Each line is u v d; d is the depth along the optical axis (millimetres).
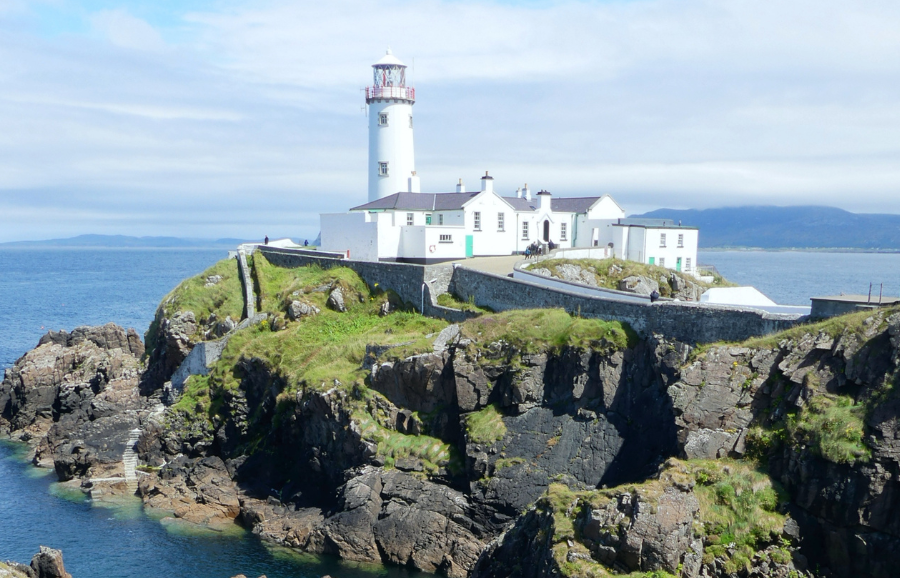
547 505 36750
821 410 34719
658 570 31391
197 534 50688
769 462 36062
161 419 61719
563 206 87625
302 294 65938
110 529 51250
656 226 79312
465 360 47938
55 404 74875
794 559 33344
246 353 61250
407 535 45562
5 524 51906
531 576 34750
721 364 39594
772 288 189625
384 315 63688
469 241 75062
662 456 40594
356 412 50250
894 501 31688
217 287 74688
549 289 51906
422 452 47938
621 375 44344
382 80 86625
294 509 51688
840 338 36031
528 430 45531
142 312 165875
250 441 58125
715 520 34031
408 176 86812
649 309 44344
